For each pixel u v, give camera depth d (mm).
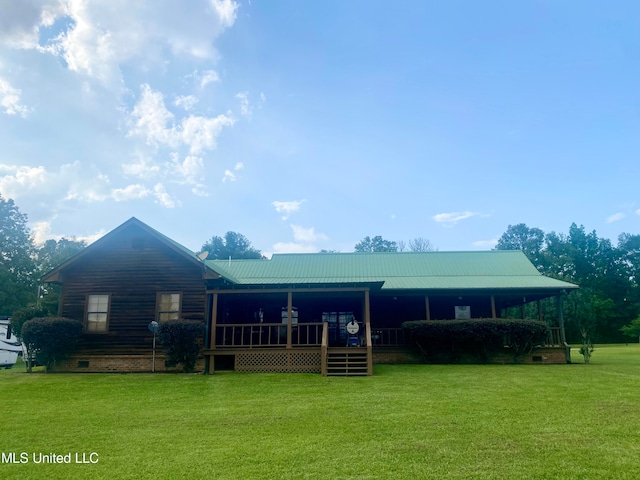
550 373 14789
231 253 64000
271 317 21984
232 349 16625
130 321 17516
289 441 6949
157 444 6949
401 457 6051
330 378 14273
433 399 10164
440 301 22812
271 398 10875
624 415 8312
